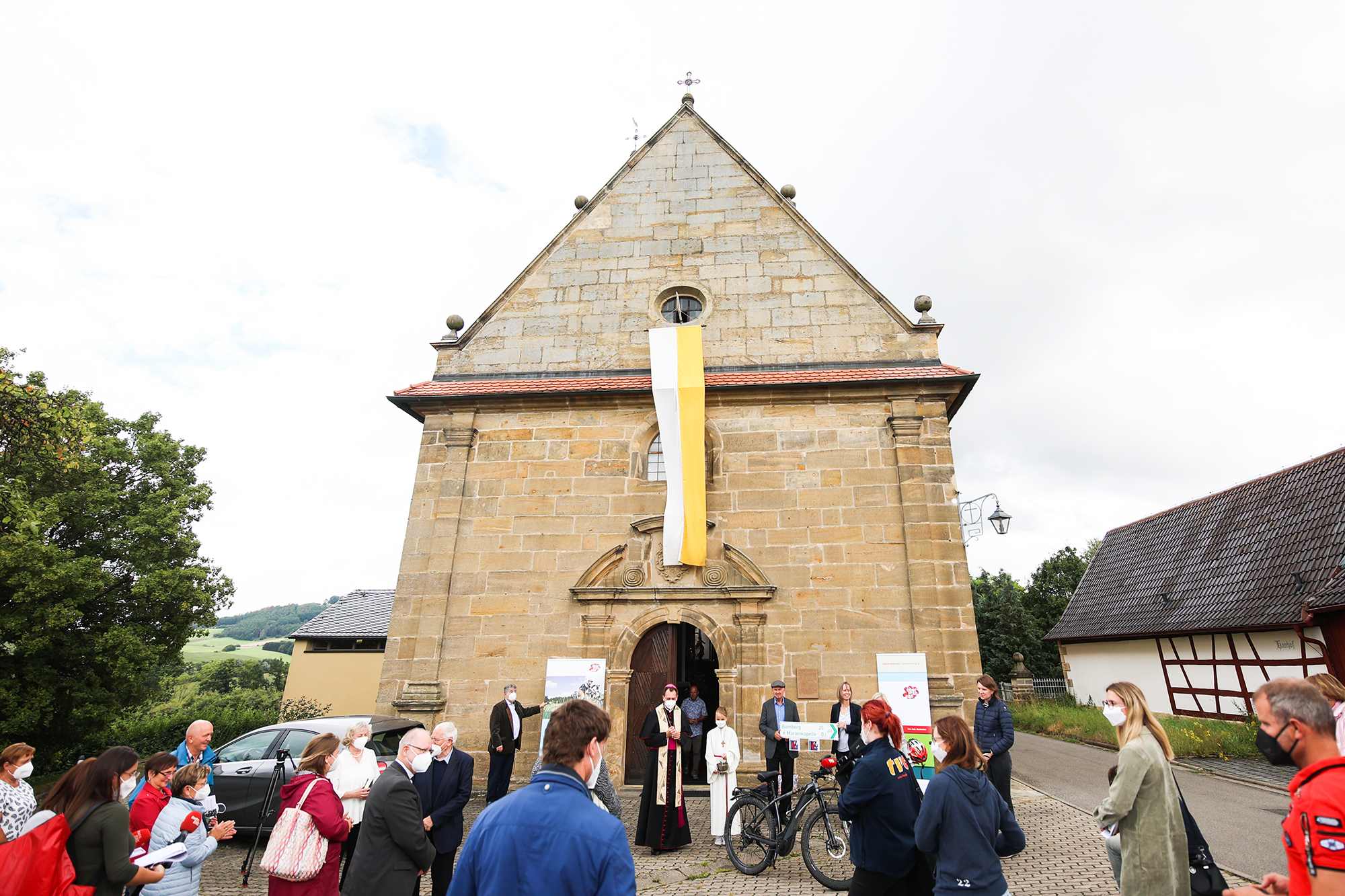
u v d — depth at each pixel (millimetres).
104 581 17094
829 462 11922
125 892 5094
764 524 11656
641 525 11742
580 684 10750
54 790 4414
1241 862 7352
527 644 11352
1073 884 6500
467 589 11734
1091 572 27312
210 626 20234
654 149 15141
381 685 11305
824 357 13000
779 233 14016
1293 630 15609
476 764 10758
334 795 5117
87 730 16969
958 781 3910
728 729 8461
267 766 8633
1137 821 3938
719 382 12234
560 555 11820
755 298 13516
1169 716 19703
